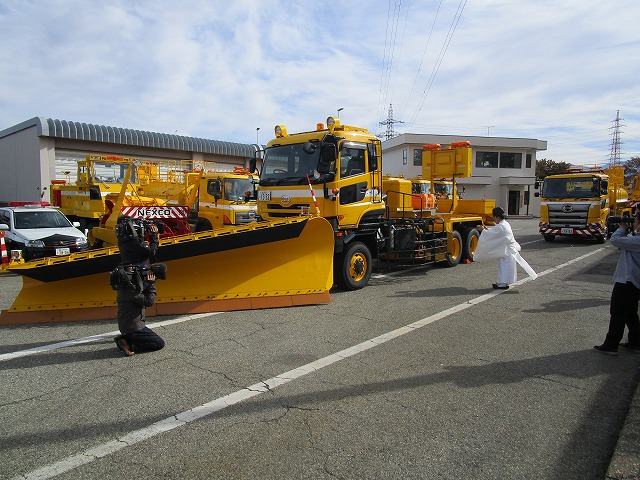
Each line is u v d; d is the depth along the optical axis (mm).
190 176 15641
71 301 6863
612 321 5395
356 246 9117
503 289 9211
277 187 9133
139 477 3043
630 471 2982
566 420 3834
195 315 7109
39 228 12766
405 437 3549
